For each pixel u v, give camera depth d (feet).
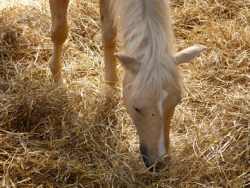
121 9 12.50
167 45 12.10
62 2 14.08
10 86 14.65
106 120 14.28
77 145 13.64
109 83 14.60
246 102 14.78
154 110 11.97
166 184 12.93
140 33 12.12
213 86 15.29
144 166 13.09
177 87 12.02
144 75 11.91
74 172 13.10
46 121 14.02
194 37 16.38
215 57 15.80
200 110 14.76
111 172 13.10
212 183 13.21
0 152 13.46
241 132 14.10
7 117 14.01
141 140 12.34
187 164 13.33
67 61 15.62
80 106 14.37
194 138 13.94
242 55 15.85
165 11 12.26
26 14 16.61
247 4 17.30
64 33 14.47
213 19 16.93
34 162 13.23
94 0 17.19
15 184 12.91
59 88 14.42
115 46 14.33
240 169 13.47
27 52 15.70
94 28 16.60
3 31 15.99
